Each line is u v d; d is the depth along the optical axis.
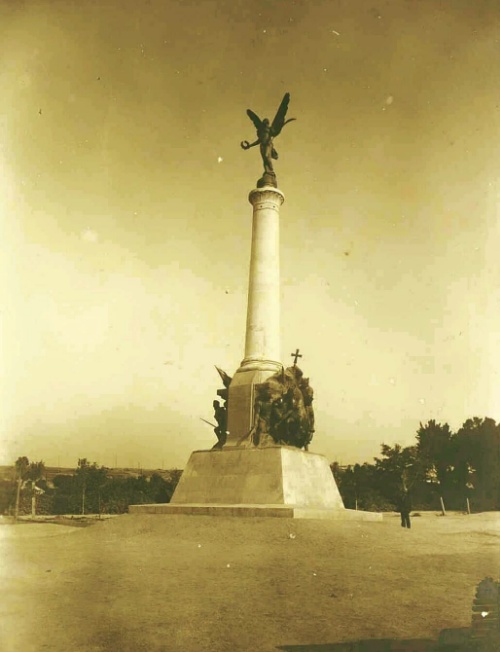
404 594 8.97
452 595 8.85
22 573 10.78
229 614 8.05
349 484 39.78
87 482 38.91
